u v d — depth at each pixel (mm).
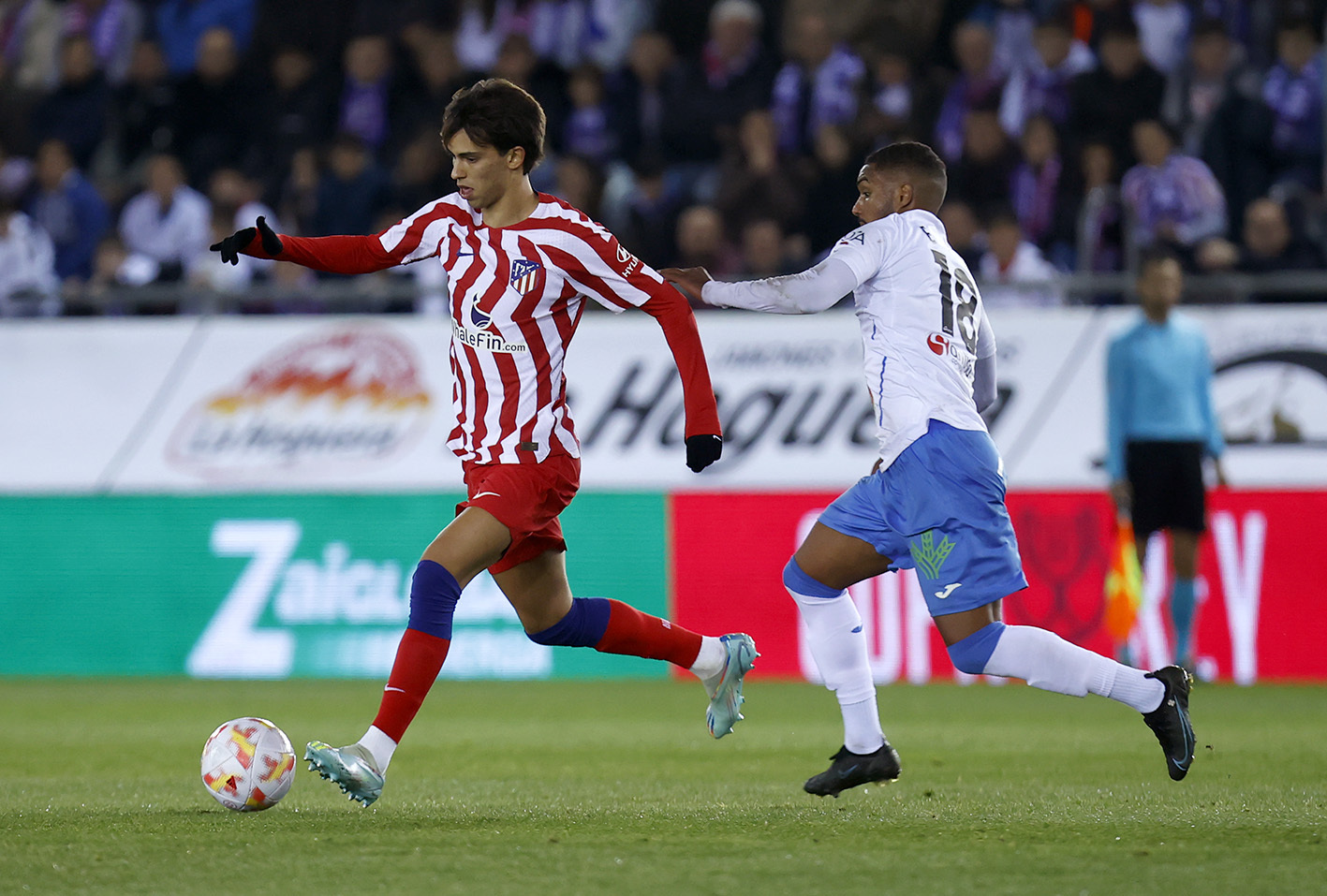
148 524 38250
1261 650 36062
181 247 46000
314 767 14719
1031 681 15969
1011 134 46062
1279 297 38188
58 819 15398
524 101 15961
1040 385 36750
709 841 13773
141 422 38406
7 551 38469
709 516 37156
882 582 36844
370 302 40344
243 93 50688
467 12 52656
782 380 37156
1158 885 11680
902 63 46750
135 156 51094
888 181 16906
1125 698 16062
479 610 37938
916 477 15891
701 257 41281
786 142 47375
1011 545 15953
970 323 16438
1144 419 34250
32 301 39312
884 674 36812
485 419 16281
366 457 37781
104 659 38156
